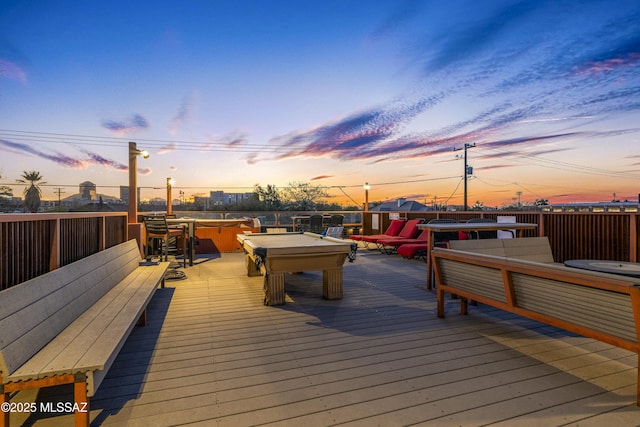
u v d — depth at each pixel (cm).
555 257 624
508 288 260
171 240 820
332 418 174
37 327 178
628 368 232
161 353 260
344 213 1381
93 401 190
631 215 514
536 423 169
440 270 349
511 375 222
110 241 455
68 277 242
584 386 207
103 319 230
